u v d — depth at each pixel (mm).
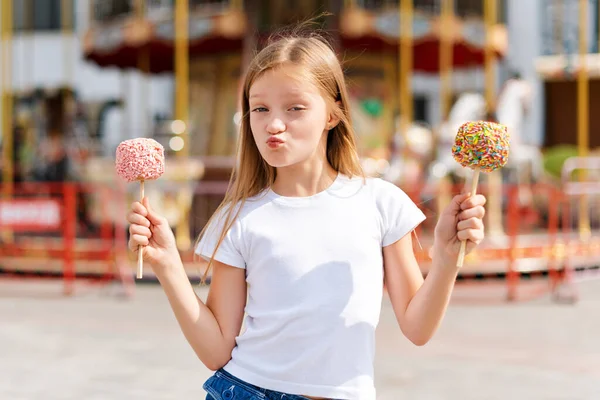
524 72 18688
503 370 5637
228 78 11789
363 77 11898
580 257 10086
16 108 18688
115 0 12188
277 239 2227
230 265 2287
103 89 21297
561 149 16109
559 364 5777
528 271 9328
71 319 7426
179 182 10391
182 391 5078
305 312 2156
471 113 11695
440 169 11281
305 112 2209
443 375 5480
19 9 21703
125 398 4922
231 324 2303
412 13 10695
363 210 2270
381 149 11188
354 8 10352
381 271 2242
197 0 11172
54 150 13250
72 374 5496
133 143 2191
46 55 21609
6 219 8938
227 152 11719
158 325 7160
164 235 2205
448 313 7770
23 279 9883
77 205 11781
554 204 8828
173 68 13680
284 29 2773
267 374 2174
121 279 8609
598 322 7340
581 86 10891
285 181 2314
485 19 11867
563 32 18438
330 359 2145
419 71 14453
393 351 6219
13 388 5137
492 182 11102
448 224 2115
